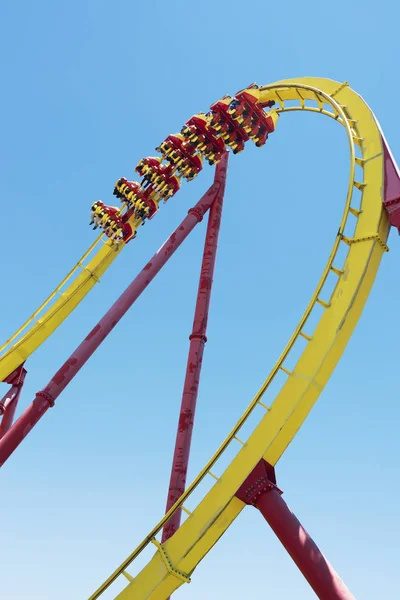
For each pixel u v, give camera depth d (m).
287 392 15.95
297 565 14.38
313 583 13.99
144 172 25.66
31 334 28.94
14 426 20.70
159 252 24.89
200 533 15.34
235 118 23.56
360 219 18.02
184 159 25.59
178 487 21.06
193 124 25.03
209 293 25.14
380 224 17.56
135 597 15.34
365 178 18.88
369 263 16.95
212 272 25.61
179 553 15.38
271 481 15.43
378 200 18.00
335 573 14.03
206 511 15.59
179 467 21.36
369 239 17.27
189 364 23.53
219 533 15.34
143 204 26.83
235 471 15.69
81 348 22.19
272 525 14.84
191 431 22.30
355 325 16.52
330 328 16.28
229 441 15.91
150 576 15.44
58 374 21.64
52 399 21.34
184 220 25.81
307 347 16.42
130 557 15.61
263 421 15.94
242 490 15.34
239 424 15.92
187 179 26.28
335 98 21.98
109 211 29.03
